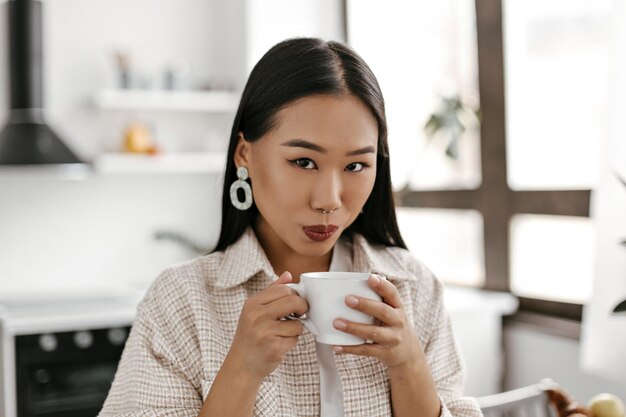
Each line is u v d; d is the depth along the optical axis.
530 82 2.88
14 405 2.79
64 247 3.68
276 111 0.90
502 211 2.98
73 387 2.89
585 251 2.67
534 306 2.88
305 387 0.99
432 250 3.43
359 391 0.99
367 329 0.84
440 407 0.97
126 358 1.04
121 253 3.78
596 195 2.12
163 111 3.87
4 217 3.58
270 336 0.84
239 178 1.02
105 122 3.77
